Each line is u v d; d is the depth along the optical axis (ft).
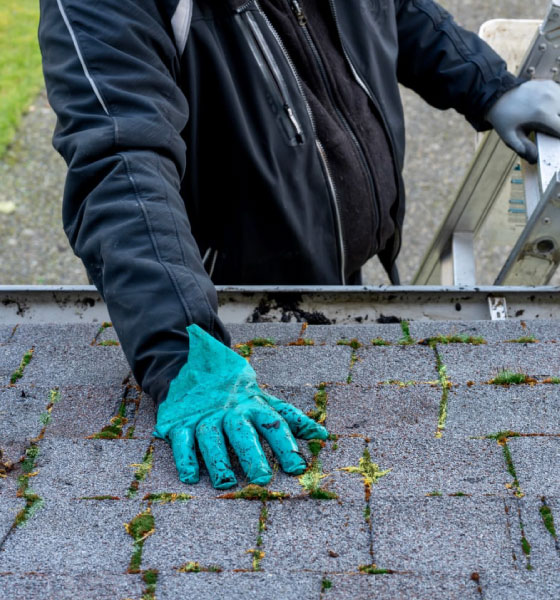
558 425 4.93
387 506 4.34
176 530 4.25
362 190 7.71
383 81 7.80
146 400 5.46
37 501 4.50
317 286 6.84
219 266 7.72
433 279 10.25
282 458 4.68
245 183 7.11
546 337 6.13
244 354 5.98
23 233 18.89
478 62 8.29
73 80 5.61
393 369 5.70
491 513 4.23
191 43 6.45
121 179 5.30
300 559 4.02
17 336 6.43
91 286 6.87
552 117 8.04
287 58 7.01
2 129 20.98
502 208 9.64
